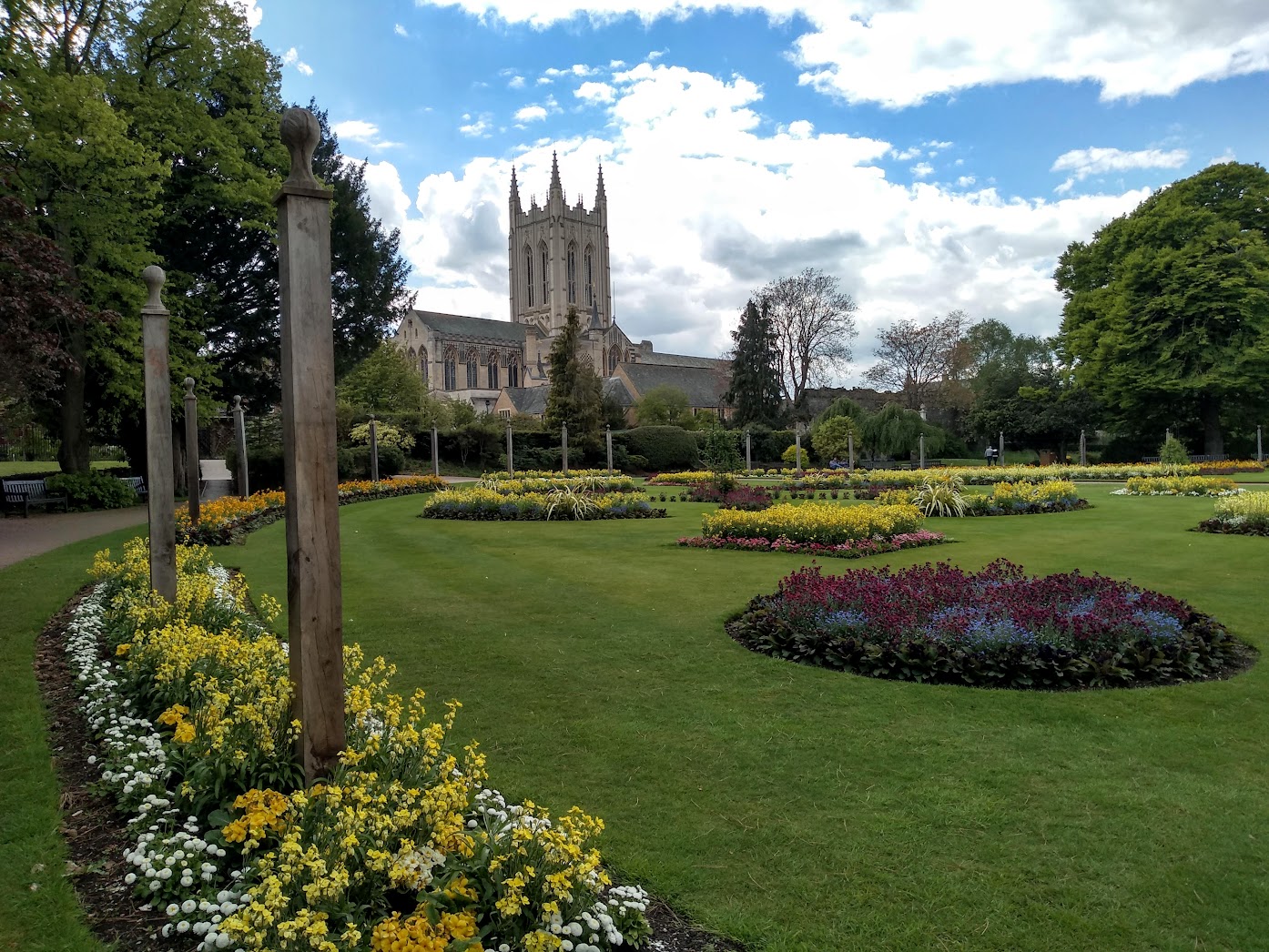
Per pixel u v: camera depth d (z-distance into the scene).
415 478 28.23
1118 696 5.60
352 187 34.06
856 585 7.56
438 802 3.10
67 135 17.98
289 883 2.70
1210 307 36.59
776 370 55.81
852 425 40.66
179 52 23.03
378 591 9.46
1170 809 4.00
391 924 2.43
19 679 5.62
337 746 3.56
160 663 4.99
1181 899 3.26
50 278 14.18
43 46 19.58
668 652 6.77
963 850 3.62
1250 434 41.06
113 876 3.17
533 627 7.63
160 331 6.87
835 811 3.98
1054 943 3.00
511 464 33.59
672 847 3.64
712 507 20.56
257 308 29.03
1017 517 17.11
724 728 5.05
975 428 48.06
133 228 20.95
